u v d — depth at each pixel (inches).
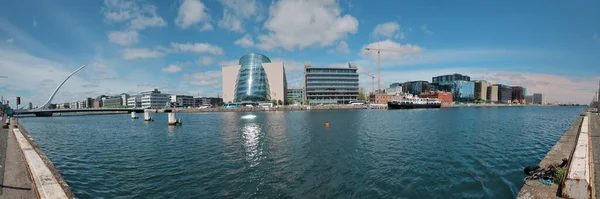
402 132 1475.1
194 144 1123.9
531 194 371.6
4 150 707.4
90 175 654.5
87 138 1386.6
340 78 7844.5
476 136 1299.2
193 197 503.5
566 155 644.1
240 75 7864.2
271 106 6673.2
